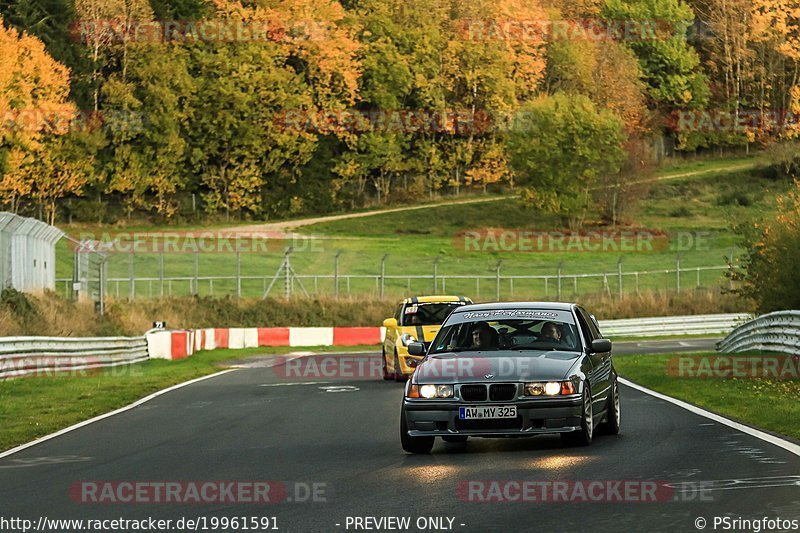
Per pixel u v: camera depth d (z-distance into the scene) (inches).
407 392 1612.9
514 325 1753.2
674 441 1654.8
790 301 3836.1
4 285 4709.6
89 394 2960.1
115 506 1217.4
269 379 3575.3
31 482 1409.9
